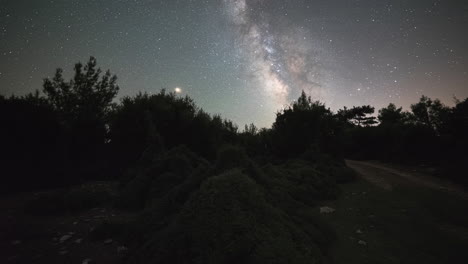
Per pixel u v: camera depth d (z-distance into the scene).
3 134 10.20
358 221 6.29
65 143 12.55
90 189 9.11
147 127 12.91
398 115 42.06
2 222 5.88
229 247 3.07
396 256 4.34
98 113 16.89
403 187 10.52
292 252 3.21
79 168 12.60
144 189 7.60
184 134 14.68
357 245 4.78
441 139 18.80
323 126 18.14
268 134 18.55
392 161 20.80
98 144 14.05
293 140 16.06
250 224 3.35
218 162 5.48
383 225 5.98
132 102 14.34
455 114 18.44
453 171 12.62
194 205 3.76
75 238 5.04
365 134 27.28
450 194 9.07
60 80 16.92
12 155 10.34
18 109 11.15
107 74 18.50
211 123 16.42
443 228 5.73
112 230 5.11
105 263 4.00
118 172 12.48
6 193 8.89
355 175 13.36
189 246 3.32
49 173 10.52
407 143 20.44
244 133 20.97
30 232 5.31
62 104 16.28
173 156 8.59
